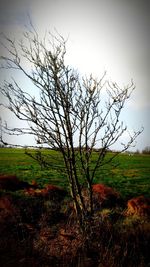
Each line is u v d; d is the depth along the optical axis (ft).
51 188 51.47
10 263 24.93
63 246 27.94
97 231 29.37
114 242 28.94
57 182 71.10
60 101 26.78
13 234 31.12
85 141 27.71
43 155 28.55
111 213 39.24
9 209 37.70
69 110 26.84
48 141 27.17
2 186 54.60
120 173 89.86
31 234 31.55
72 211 36.58
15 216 35.50
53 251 27.55
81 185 30.45
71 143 27.30
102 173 86.69
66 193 52.60
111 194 50.34
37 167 93.61
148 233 32.17
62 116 27.04
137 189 70.59
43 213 37.55
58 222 34.78
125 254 27.40
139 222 36.35
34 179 73.82
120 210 44.34
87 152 27.91
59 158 29.17
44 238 29.99
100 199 47.06
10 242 28.14
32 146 27.27
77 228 29.63
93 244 27.84
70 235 28.96
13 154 132.67
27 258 25.81
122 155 142.10
